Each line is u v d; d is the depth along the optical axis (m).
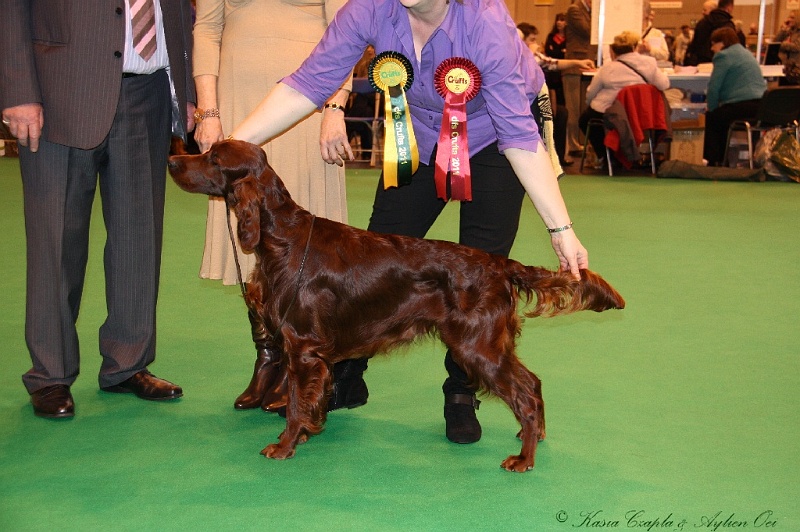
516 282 3.00
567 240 2.98
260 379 3.51
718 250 6.72
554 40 14.32
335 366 3.38
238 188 2.91
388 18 2.96
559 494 2.76
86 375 3.86
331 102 3.47
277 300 2.98
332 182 3.76
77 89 3.15
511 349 2.95
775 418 3.40
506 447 3.15
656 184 10.64
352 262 2.97
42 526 2.49
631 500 2.71
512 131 2.90
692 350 4.25
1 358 3.99
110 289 3.56
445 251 2.98
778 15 16.52
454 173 2.99
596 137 11.81
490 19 2.86
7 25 3.06
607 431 3.27
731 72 11.21
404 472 2.91
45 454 3.00
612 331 4.56
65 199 3.30
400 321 3.00
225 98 3.66
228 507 2.63
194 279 5.59
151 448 3.08
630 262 6.27
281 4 3.61
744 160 11.78
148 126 3.43
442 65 2.91
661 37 13.50
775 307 5.07
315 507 2.64
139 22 3.25
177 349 4.22
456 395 3.23
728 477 2.88
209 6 3.62
